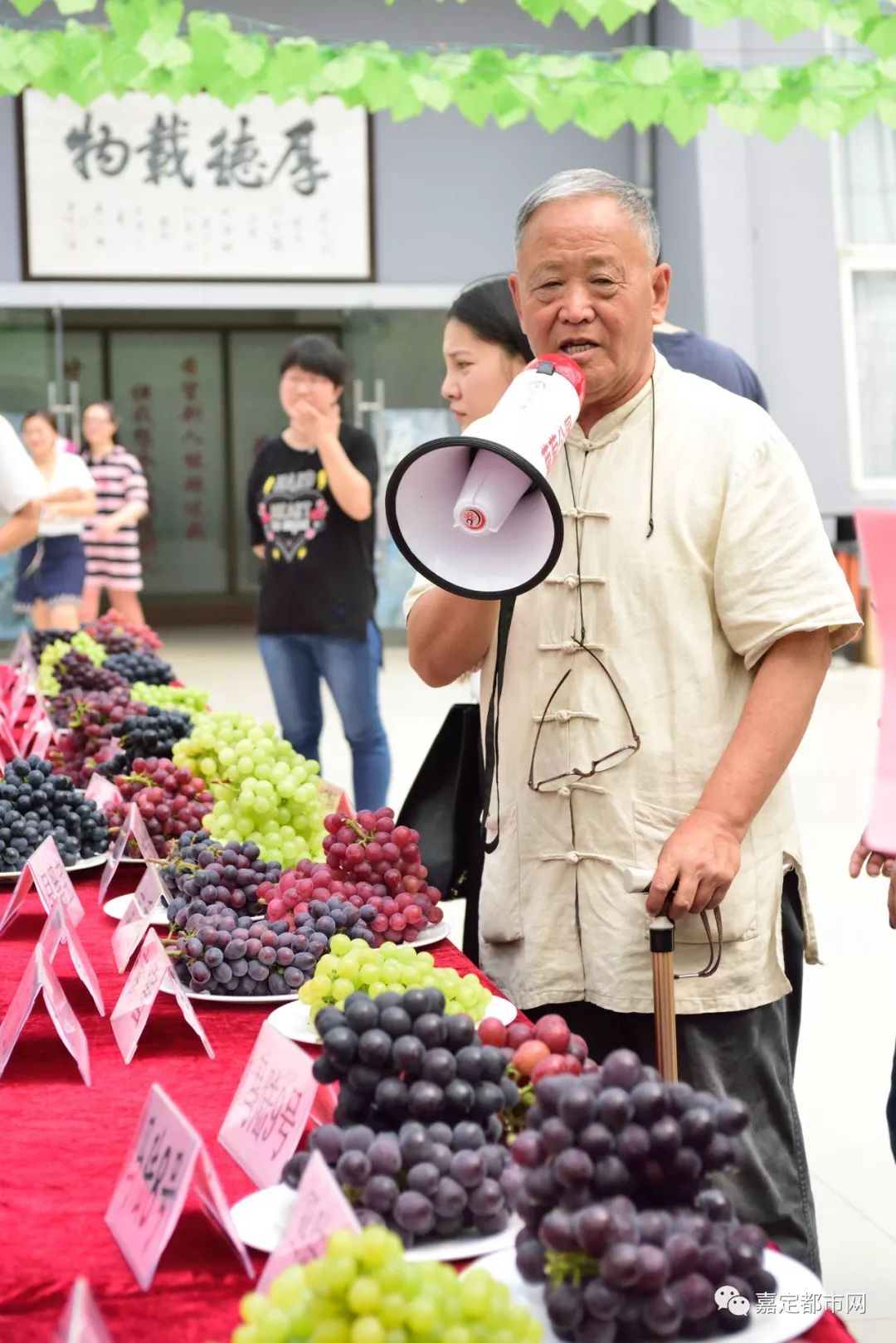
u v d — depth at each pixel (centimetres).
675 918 167
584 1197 94
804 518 176
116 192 1092
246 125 1096
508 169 1131
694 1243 92
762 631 174
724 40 1015
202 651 1224
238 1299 103
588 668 181
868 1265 252
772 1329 95
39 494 370
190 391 1559
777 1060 183
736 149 1070
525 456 138
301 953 169
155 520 1575
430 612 192
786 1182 183
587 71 425
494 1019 119
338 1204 90
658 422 180
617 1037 185
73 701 319
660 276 183
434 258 1128
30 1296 104
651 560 178
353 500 432
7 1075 150
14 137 1080
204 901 178
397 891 182
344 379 434
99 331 1537
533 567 144
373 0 1086
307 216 1109
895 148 1092
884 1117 312
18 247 1089
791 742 173
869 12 415
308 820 211
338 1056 109
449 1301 82
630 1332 93
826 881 492
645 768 178
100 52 398
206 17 398
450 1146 107
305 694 456
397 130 1116
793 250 1084
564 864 183
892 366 1105
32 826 221
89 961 182
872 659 1019
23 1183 122
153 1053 155
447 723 206
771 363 1093
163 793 225
